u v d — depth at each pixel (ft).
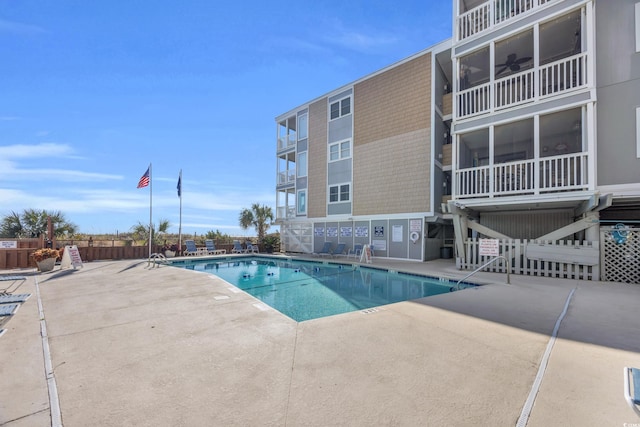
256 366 10.09
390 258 51.37
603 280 26.96
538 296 20.36
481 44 35.09
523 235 40.11
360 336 12.76
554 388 8.49
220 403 7.95
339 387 8.66
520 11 33.53
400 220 50.49
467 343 11.91
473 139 41.86
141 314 16.57
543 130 37.42
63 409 7.73
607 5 28.63
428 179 47.62
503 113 33.06
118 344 12.20
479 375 9.30
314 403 7.88
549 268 30.37
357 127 57.57
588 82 28.35
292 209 71.00
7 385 8.98
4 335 13.35
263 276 37.17
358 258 53.11
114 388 8.78
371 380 9.05
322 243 62.80
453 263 43.98
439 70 50.08
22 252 39.60
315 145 65.05
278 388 8.66
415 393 8.31
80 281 27.96
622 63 27.81
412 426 6.89
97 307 18.17
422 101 49.08
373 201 54.29
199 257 54.39
